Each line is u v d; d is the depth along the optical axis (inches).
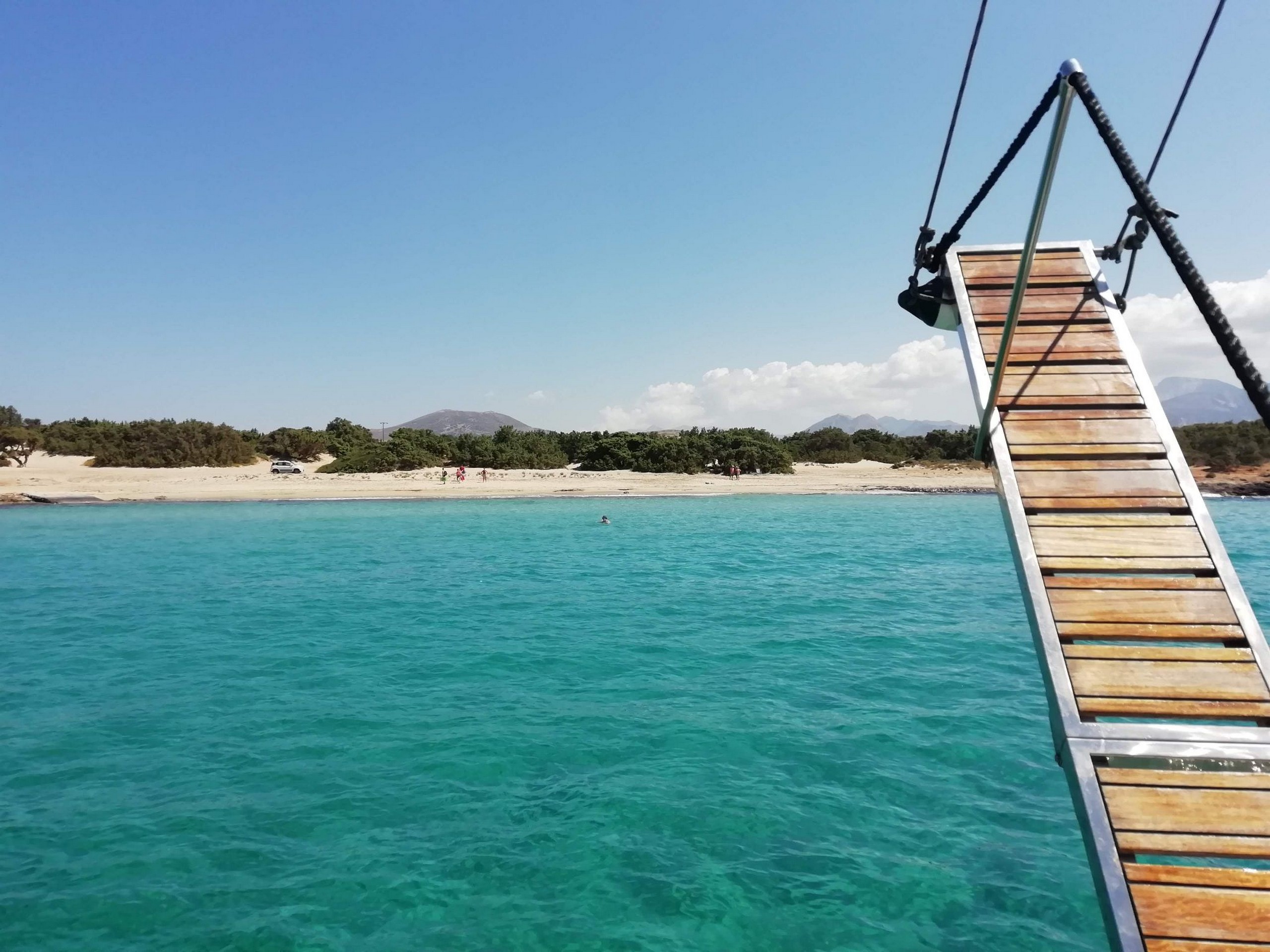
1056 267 231.6
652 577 836.6
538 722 401.1
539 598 723.4
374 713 416.2
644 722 402.3
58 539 1139.3
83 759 355.3
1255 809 142.8
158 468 2287.2
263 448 2687.0
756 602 705.0
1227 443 1977.1
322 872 264.7
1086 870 269.0
